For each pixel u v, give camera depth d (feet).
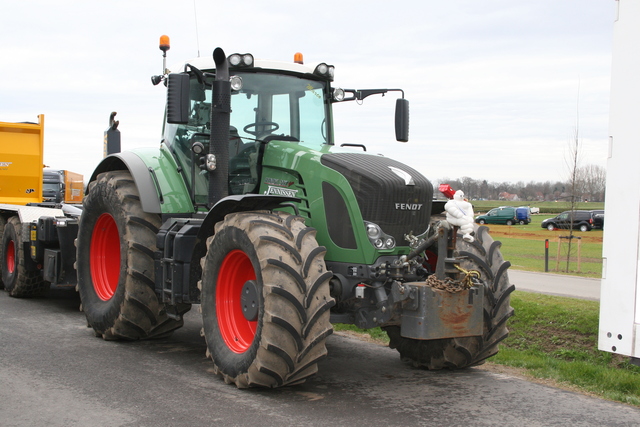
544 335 22.98
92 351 19.54
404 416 14.02
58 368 17.28
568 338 22.36
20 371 16.81
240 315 16.89
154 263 19.86
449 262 15.39
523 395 16.06
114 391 15.26
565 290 37.55
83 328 23.27
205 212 19.67
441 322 15.20
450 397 15.75
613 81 11.37
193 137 19.98
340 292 16.58
